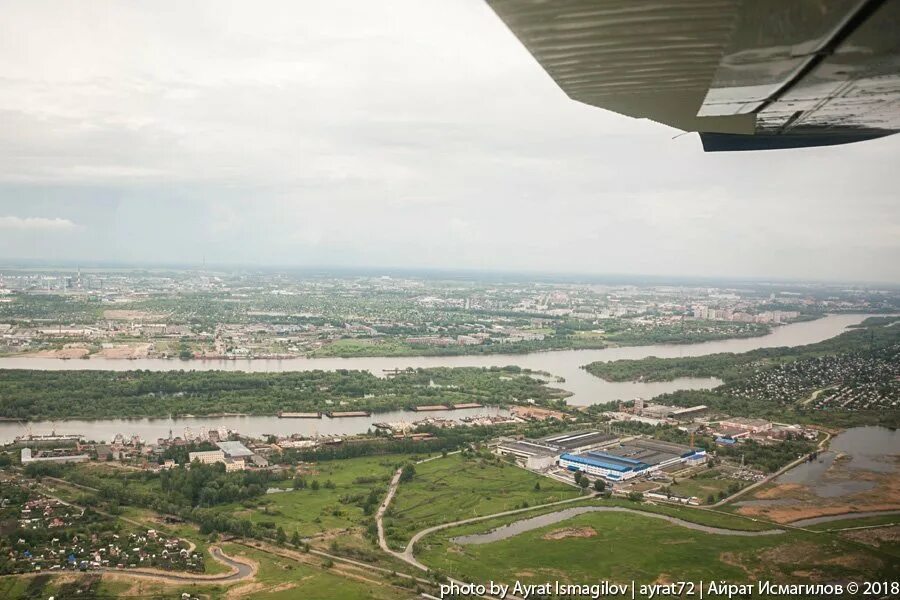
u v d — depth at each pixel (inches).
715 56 505.0
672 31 474.6
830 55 494.0
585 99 611.2
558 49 511.8
